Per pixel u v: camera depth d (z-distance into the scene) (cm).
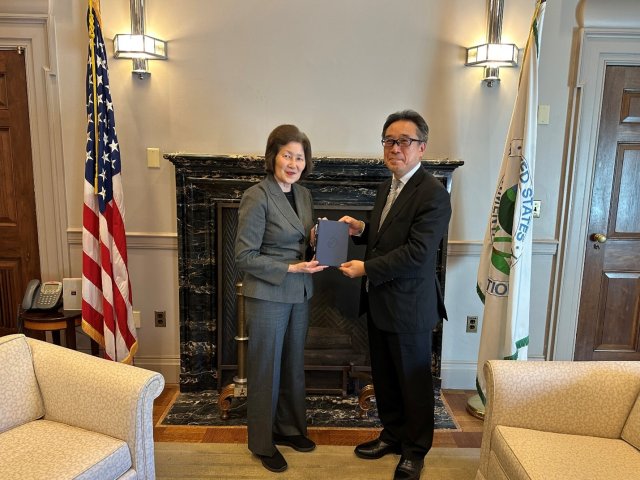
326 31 252
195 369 268
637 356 285
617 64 257
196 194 255
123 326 243
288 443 216
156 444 217
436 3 249
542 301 277
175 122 258
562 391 158
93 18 228
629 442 150
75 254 269
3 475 128
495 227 234
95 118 231
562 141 261
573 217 268
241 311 230
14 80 256
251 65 254
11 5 245
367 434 230
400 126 183
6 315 279
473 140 259
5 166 265
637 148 266
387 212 194
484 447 164
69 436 149
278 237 189
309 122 258
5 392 154
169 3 248
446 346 278
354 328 265
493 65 246
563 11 249
